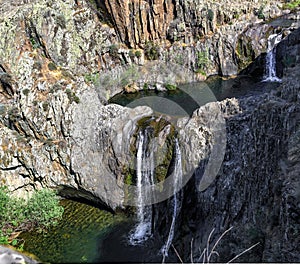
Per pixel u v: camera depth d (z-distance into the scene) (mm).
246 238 15492
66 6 28828
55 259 19812
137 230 21562
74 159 23453
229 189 18219
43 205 21484
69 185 23828
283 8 35469
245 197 17188
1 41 23547
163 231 20891
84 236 21188
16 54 24203
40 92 24047
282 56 31031
